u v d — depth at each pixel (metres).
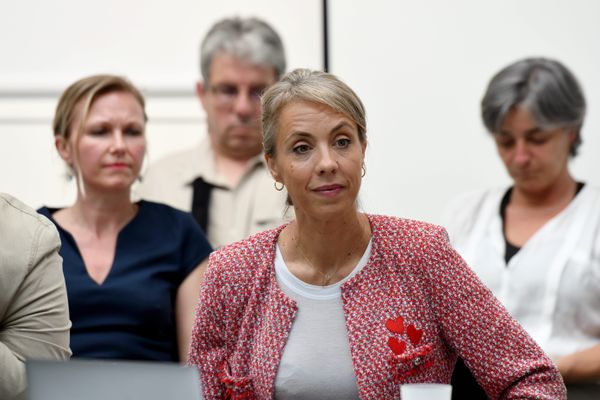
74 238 4.86
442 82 6.80
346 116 3.31
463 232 5.68
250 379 3.51
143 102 5.12
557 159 5.41
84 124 4.89
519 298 5.32
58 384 2.62
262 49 6.11
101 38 6.96
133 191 5.85
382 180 6.79
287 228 3.62
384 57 6.84
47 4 6.96
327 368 3.40
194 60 6.95
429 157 6.79
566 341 5.25
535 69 5.41
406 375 3.36
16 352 3.38
